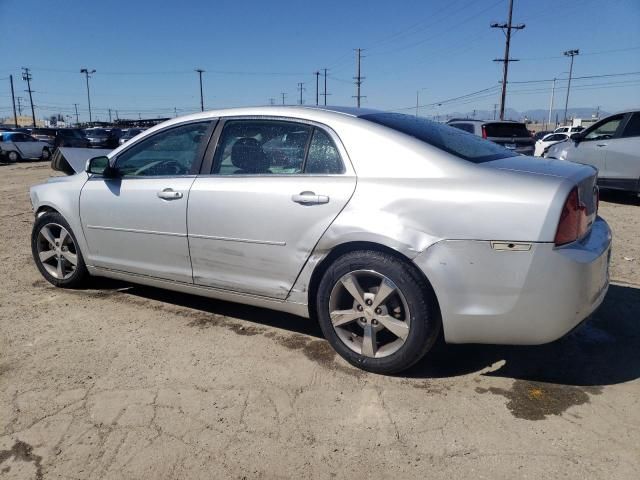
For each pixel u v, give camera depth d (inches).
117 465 95.9
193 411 111.8
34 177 645.9
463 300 112.5
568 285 107.3
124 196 160.9
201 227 144.9
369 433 104.3
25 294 183.0
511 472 93.0
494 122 555.8
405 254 115.0
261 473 93.8
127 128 1505.9
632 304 169.8
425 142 123.3
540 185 108.8
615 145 363.6
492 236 108.8
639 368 129.2
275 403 114.6
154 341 145.3
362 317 124.9
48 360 134.5
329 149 129.9
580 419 108.1
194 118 154.7
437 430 104.9
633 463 94.9
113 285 192.1
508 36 1598.2
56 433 105.0
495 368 129.4
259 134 141.2
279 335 148.6
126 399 116.5
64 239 183.5
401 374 126.3
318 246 126.6
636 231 277.9
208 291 150.8
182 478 92.7
